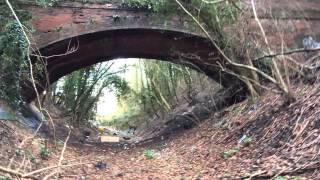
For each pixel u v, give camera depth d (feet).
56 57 43.04
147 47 45.09
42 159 26.63
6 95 34.19
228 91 47.73
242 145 29.09
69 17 42.11
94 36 42.70
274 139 26.35
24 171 21.50
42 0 39.50
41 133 38.60
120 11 43.01
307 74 33.06
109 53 44.93
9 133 28.02
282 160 22.49
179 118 58.29
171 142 43.06
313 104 26.17
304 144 22.85
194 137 40.19
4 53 32.73
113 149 43.27
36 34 41.11
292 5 41.06
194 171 26.81
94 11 42.60
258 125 30.94
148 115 87.25
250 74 37.65
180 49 45.01
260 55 36.99
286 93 29.25
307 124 24.45
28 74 35.42
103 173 27.32
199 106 56.08
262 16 38.47
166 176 26.27
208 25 39.27
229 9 37.29
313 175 18.92
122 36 43.75
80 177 24.70
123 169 29.19
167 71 72.95
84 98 74.90
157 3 41.14
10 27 32.30
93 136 72.08
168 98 75.82
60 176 23.89
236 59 37.83
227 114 41.68
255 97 37.63
